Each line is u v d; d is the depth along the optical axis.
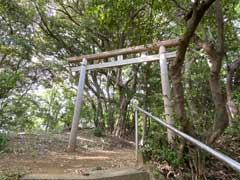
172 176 3.69
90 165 4.54
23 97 11.77
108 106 11.70
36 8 10.53
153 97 10.07
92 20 9.52
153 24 5.23
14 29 10.24
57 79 12.59
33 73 11.88
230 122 5.07
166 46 6.01
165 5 4.26
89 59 7.27
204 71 7.26
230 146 4.14
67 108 15.23
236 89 7.53
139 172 3.73
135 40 5.26
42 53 11.49
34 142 6.61
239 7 6.46
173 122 4.25
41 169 4.05
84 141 8.04
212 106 5.85
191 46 6.64
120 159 5.24
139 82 11.00
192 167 3.67
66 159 5.13
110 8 4.35
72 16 10.86
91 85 12.05
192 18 3.53
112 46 9.75
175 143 4.00
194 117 4.31
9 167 4.01
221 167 3.63
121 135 10.45
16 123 9.33
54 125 14.98
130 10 4.29
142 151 4.27
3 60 10.65
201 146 1.89
